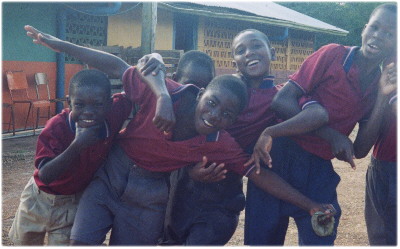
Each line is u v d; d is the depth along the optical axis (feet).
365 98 10.60
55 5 37.55
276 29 60.34
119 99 10.76
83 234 10.21
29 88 37.01
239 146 10.43
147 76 9.97
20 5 35.47
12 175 23.90
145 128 10.29
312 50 69.87
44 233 11.73
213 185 10.75
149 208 10.53
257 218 11.30
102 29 41.60
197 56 11.62
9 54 35.27
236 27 54.75
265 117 10.96
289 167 11.18
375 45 10.09
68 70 40.06
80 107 9.84
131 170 10.57
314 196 11.04
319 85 10.71
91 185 10.73
